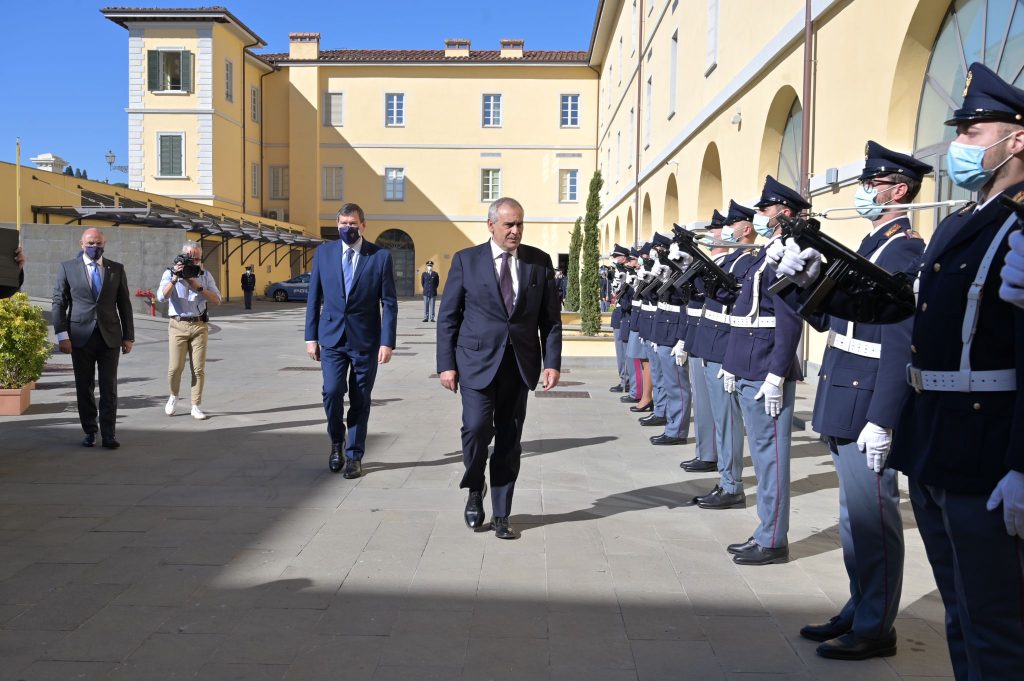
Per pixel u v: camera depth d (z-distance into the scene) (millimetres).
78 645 3578
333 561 4617
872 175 3543
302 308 33156
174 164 36969
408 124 43312
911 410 2713
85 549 4777
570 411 9922
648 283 8773
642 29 26156
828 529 5336
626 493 6137
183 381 12383
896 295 3062
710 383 5742
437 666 3420
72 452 7293
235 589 4203
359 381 6531
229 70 38812
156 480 6344
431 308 26734
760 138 13070
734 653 3566
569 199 43562
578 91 43031
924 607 4098
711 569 4566
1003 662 2504
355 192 43562
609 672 3385
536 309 5113
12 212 23312
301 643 3615
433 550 4816
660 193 23031
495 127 43344
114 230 23484
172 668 3381
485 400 5051
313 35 42719
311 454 7305
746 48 14008
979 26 7516
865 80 9391
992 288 2445
